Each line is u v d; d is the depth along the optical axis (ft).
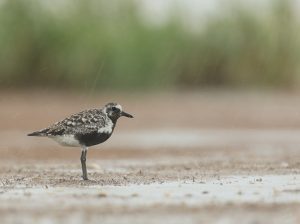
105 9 112.57
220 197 33.60
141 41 110.73
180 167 46.62
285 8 118.42
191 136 68.49
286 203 31.94
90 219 28.94
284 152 56.18
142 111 90.79
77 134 39.60
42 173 43.75
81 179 40.45
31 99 98.02
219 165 47.60
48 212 30.17
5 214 29.86
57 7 110.52
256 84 117.80
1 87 106.83
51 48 107.96
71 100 97.55
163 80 111.45
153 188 36.60
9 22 107.76
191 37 115.34
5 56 107.24
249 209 30.68
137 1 114.01
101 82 108.47
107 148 59.11
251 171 43.98
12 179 40.57
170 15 116.26
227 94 111.24
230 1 117.91
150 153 55.98
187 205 31.50
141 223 28.35
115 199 33.04
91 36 108.58
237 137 67.41
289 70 118.42
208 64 116.06
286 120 82.79
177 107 94.73
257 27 117.39
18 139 64.69
